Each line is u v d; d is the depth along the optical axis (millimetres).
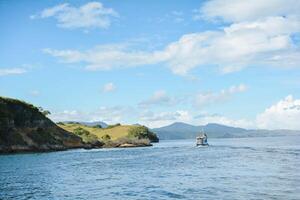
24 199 38594
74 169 72125
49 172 66688
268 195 37125
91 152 146125
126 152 144125
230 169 64500
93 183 50469
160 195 39531
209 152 129500
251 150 134000
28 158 107688
